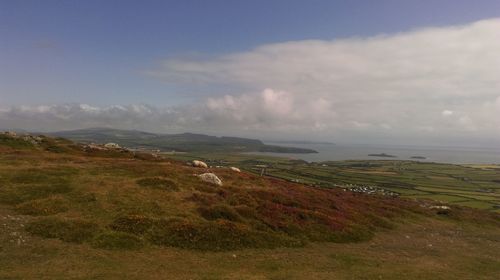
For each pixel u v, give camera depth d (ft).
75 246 93.40
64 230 100.27
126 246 96.99
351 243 129.59
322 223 141.28
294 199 176.14
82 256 87.76
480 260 122.93
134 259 89.86
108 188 141.38
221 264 92.89
